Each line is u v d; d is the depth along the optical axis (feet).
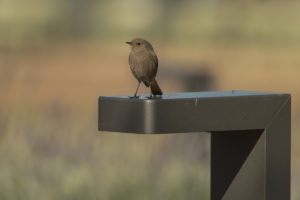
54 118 51.19
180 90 91.15
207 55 184.34
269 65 163.53
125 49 196.13
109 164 39.81
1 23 212.43
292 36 207.92
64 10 239.71
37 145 42.88
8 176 38.55
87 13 243.81
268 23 218.38
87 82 138.10
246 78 144.66
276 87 133.69
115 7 255.09
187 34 225.15
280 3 231.91
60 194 37.60
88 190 37.78
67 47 195.93
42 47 193.26
